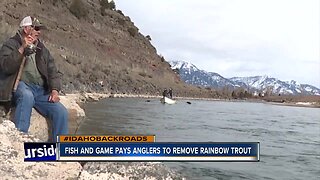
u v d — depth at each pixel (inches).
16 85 207.8
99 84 1911.9
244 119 1231.5
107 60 2817.4
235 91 5216.5
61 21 2787.9
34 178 166.2
